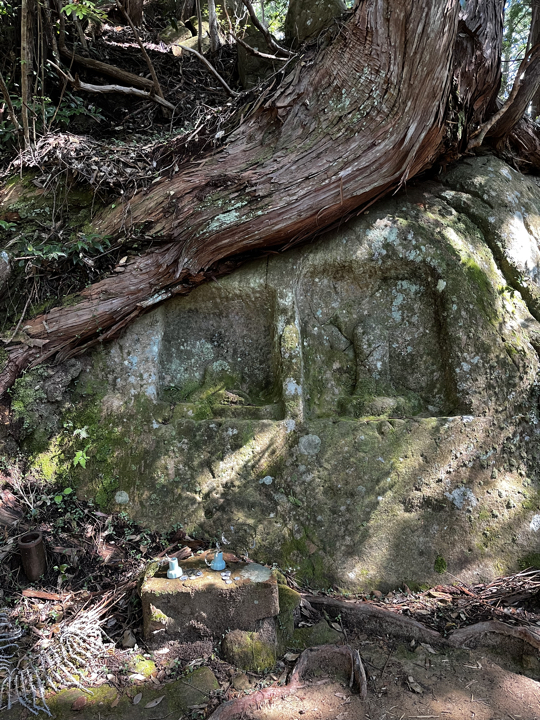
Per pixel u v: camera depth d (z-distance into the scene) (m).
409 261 4.02
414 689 2.72
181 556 3.37
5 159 4.79
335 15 4.78
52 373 3.88
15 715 2.50
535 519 3.64
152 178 4.13
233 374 4.16
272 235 3.93
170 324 4.25
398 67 3.56
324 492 3.61
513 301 4.11
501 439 3.76
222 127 4.21
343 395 4.06
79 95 5.48
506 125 4.72
